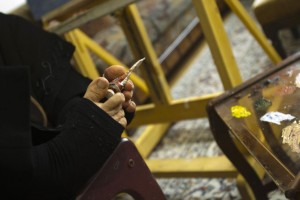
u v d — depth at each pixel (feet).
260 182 3.21
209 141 5.08
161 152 5.37
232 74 3.87
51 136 2.46
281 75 2.81
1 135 1.90
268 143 2.09
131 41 4.83
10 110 1.96
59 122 2.98
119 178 2.35
